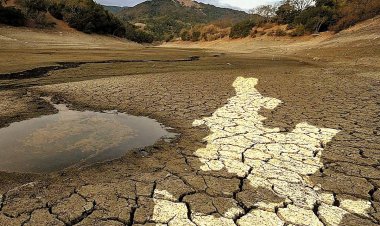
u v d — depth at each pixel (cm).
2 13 3822
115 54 2659
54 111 820
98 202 389
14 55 2039
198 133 651
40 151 553
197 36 6706
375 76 1378
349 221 358
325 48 2878
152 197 402
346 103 905
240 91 1071
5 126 690
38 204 384
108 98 956
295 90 1094
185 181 444
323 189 425
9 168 486
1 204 384
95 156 535
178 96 986
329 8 4400
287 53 3136
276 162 506
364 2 3784
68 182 441
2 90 1045
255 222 354
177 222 352
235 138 616
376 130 666
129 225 347
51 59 1958
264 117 764
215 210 376
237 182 441
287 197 404
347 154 539
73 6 5250
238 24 5672
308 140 605
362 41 2609
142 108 854
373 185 435
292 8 5319
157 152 552
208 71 1602
